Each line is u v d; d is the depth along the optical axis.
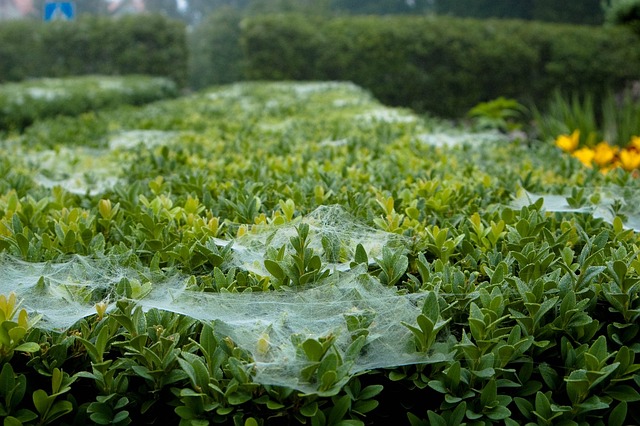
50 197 2.89
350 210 2.49
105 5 35.62
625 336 1.67
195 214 2.49
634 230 2.33
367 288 1.76
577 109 7.20
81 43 16.25
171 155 3.87
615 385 1.53
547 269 1.93
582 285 1.75
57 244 2.14
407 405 1.58
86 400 1.58
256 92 10.05
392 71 15.28
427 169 3.56
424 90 15.39
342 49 15.24
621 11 7.20
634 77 15.02
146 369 1.46
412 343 1.54
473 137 5.29
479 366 1.50
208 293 1.73
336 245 2.02
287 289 1.77
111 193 2.92
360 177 3.17
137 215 2.49
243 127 5.57
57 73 16.31
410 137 4.87
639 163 4.30
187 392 1.39
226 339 1.50
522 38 15.24
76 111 9.21
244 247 2.09
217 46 24.73
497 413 1.45
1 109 8.03
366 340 1.52
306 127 5.45
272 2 26.61
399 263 1.86
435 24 15.29
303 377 1.43
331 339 1.45
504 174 3.45
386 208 2.43
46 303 1.73
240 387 1.42
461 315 1.71
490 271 1.86
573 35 15.22
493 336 1.56
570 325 1.63
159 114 7.02
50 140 5.13
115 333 1.61
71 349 1.59
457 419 1.43
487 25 15.52
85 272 1.91
